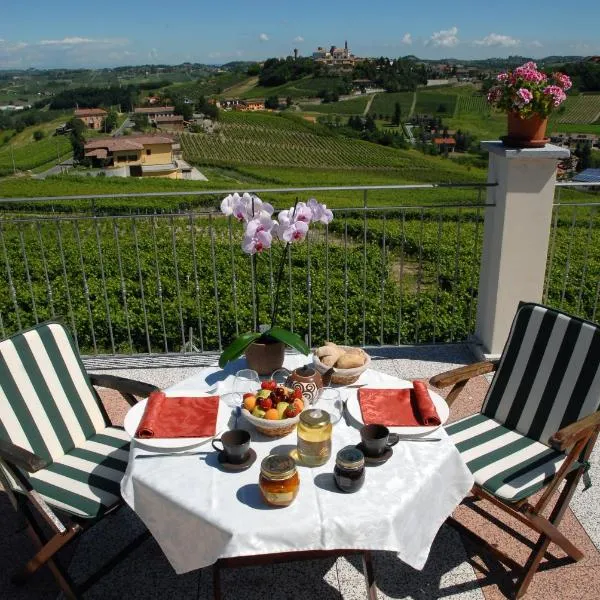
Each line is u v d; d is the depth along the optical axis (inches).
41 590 92.0
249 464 74.3
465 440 100.4
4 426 92.3
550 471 90.9
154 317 239.1
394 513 66.9
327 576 92.2
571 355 97.9
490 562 95.1
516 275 155.1
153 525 73.7
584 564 94.5
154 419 82.3
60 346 103.1
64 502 85.7
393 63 5132.9
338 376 93.1
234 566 74.7
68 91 4731.8
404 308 247.0
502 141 151.6
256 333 99.7
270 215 93.7
